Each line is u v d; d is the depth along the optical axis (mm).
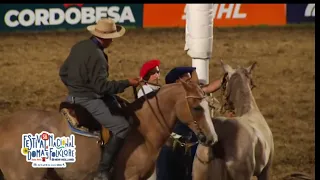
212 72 25828
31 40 30438
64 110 10414
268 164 11406
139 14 33219
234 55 28641
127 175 10547
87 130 10359
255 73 26469
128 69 26172
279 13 34188
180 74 11477
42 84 24547
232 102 11672
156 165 11781
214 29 33219
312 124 20672
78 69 10117
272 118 21219
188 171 11680
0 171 10609
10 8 31938
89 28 10328
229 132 10688
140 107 10641
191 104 10219
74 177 10531
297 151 18047
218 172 10680
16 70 26125
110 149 10289
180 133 11672
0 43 29750
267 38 31656
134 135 10555
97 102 10242
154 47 29609
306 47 30344
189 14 12781
